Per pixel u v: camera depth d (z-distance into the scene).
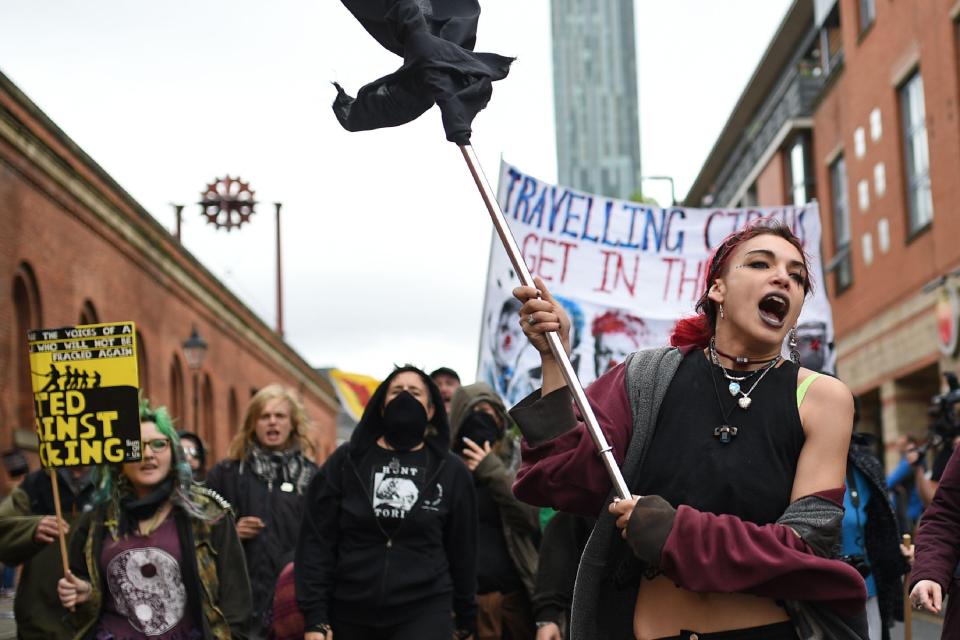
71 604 5.68
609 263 9.59
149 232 29.41
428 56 3.48
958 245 21.83
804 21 35.41
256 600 7.47
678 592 3.22
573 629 3.32
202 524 5.90
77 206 24.42
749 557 2.97
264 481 7.71
